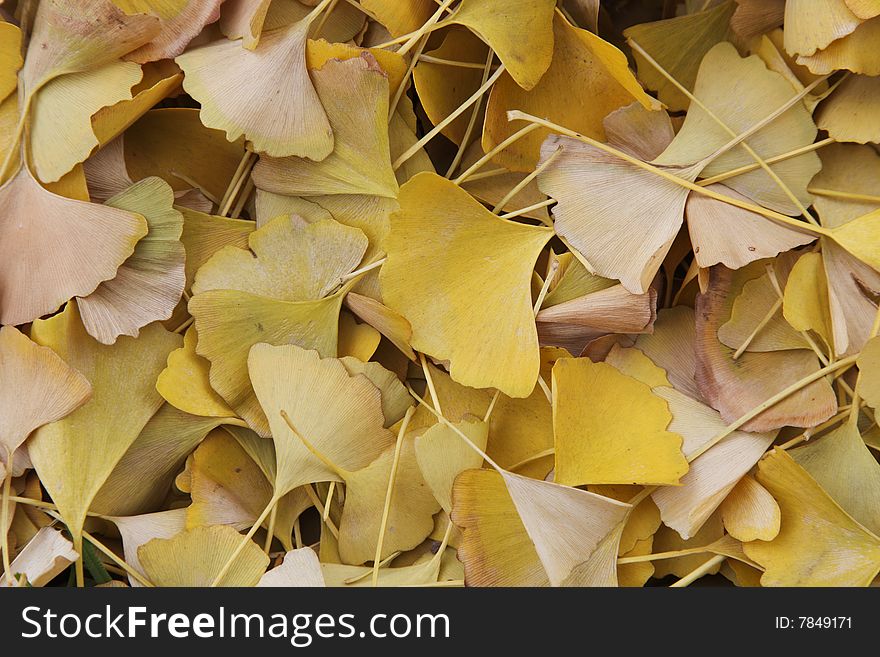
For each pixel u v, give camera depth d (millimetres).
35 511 788
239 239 797
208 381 786
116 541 799
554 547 765
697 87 797
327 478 783
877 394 773
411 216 780
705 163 785
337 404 780
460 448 778
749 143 789
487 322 782
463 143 806
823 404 782
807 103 790
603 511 771
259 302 780
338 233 788
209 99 775
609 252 779
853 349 783
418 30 792
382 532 778
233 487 792
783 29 795
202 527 775
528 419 796
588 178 786
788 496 777
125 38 772
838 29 770
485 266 785
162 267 778
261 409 789
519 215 801
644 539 787
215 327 779
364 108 783
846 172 797
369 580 779
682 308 807
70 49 772
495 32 782
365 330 796
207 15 781
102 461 777
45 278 772
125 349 782
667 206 781
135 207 778
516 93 797
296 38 779
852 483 782
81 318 776
